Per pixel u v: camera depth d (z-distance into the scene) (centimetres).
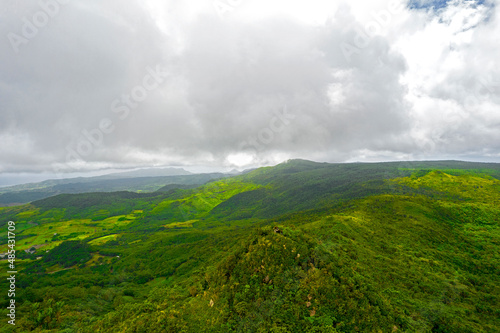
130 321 5269
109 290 9938
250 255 5278
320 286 4481
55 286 10538
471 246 9575
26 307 8069
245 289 4688
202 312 4788
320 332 3731
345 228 8762
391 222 10644
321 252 5447
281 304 4256
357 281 4969
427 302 5450
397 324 4362
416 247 8550
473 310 5678
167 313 5028
